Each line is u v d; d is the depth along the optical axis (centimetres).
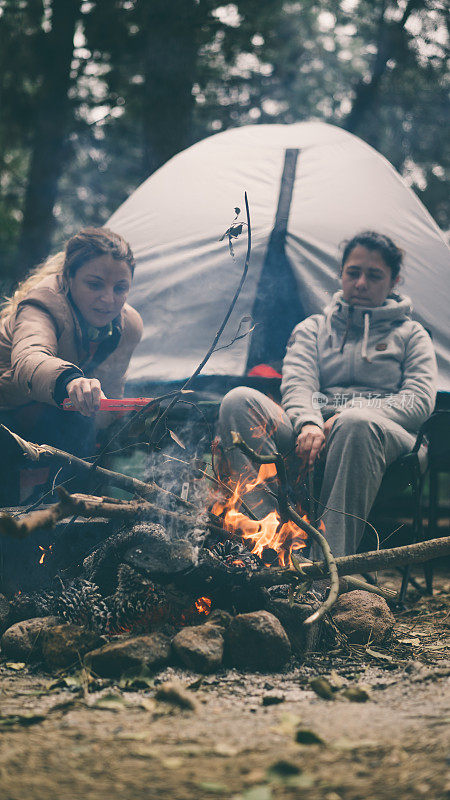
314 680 186
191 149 479
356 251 323
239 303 407
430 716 162
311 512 266
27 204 881
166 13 654
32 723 162
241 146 467
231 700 179
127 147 1010
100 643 212
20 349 269
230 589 224
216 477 272
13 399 285
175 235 436
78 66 862
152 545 225
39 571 245
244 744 148
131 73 859
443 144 1111
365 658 221
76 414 289
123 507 228
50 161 877
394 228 423
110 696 179
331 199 430
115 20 790
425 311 398
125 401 249
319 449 273
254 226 420
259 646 205
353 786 128
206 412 341
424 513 520
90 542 250
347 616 239
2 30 871
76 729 158
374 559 230
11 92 880
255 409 273
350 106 1057
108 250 282
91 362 301
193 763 139
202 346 399
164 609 224
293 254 412
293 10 1004
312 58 1107
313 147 459
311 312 399
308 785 129
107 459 300
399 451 283
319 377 321
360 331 322
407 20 937
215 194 444
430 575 339
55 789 129
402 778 130
